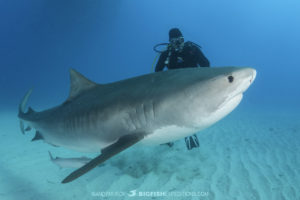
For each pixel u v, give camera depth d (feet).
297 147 16.92
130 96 7.38
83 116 8.54
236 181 11.24
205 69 6.77
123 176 11.90
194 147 16.34
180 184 11.00
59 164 12.27
